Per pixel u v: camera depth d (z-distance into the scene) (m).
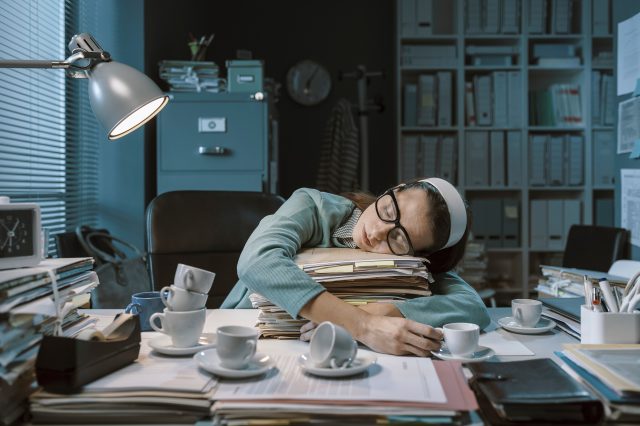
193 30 4.10
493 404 0.72
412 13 4.15
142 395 0.73
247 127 3.09
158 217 1.75
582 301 1.34
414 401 0.71
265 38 4.58
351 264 1.12
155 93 1.02
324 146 4.18
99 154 3.17
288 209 1.36
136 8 3.13
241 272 1.12
